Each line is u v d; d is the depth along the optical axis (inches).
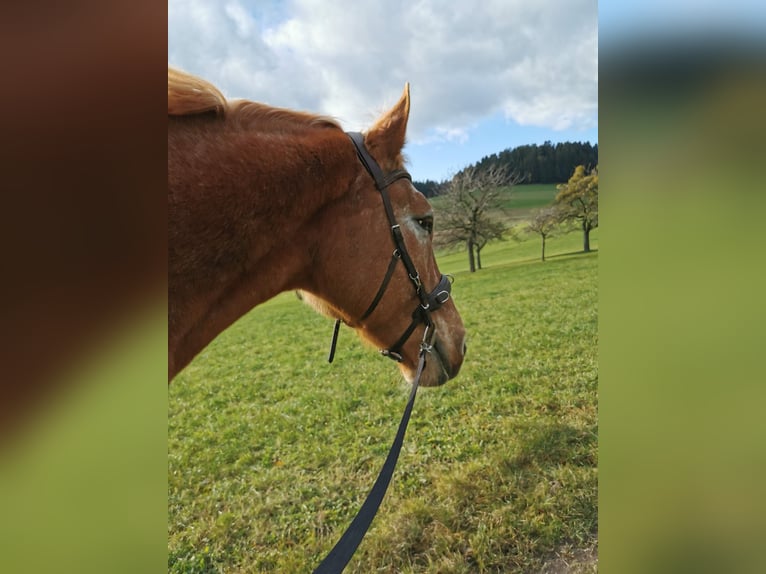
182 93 55.0
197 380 321.7
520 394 207.2
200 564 111.1
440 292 84.4
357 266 74.5
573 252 1268.5
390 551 110.0
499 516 117.3
